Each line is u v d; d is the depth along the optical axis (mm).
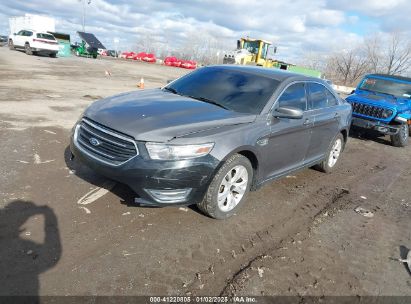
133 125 3768
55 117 7996
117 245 3484
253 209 4672
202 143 3717
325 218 4719
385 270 3693
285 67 28219
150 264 3273
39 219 3732
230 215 4281
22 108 8500
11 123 7027
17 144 5832
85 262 3182
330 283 3361
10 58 22938
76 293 2816
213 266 3377
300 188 5688
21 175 4684
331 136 6199
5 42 52656
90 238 3535
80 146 4070
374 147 9969
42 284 2859
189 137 3695
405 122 9984
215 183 3912
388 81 11430
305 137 5328
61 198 4207
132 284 2994
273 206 4863
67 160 5379
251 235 4020
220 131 3928
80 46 40125
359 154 8836
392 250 4109
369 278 3520
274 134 4551
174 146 3604
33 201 4066
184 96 4891
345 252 3934
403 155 9414
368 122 10250
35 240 3385
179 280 3123
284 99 4875
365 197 5711
